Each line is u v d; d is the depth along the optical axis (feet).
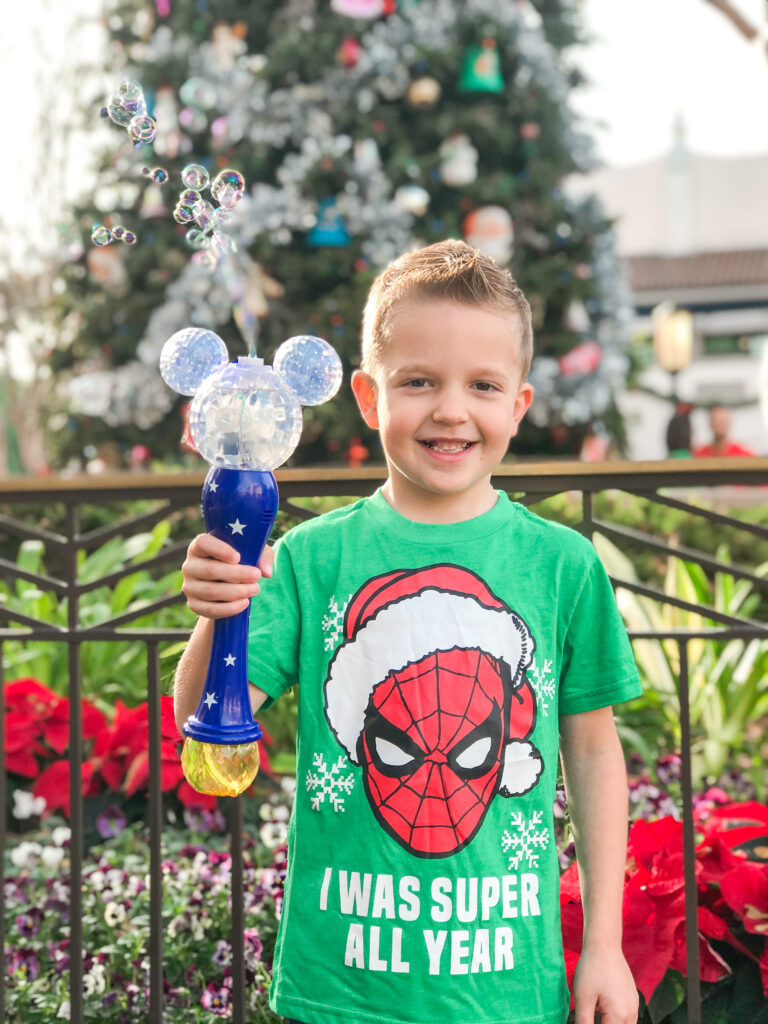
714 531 15.89
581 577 4.20
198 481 6.28
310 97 20.52
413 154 20.85
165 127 19.17
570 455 22.08
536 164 20.97
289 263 19.48
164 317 18.75
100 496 6.32
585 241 21.70
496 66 20.40
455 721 3.93
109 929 7.34
